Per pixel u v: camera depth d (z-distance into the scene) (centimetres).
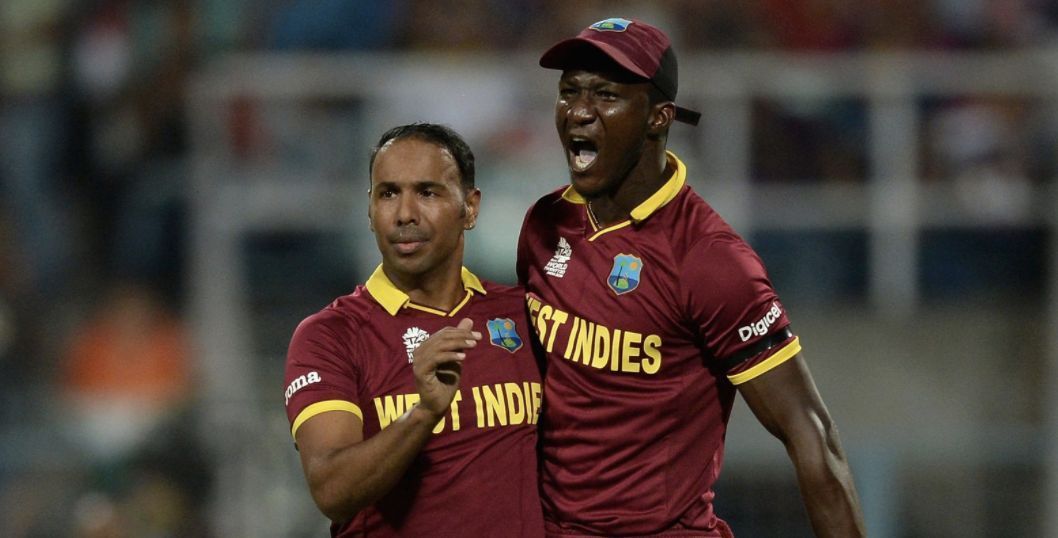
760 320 1571
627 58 1564
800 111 3812
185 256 3931
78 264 4009
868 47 4097
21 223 4059
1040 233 3822
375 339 1639
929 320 3769
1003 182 3838
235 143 3769
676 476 1627
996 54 4072
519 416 1639
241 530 3331
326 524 3341
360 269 3703
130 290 3878
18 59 4306
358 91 3769
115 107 4169
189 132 4091
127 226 4009
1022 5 4184
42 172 4159
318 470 1525
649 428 1614
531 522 1620
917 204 3822
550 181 3616
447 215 1614
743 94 3778
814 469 1550
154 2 4234
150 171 4072
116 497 3350
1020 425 3628
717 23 4044
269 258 3728
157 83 4147
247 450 3375
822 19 4091
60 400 3641
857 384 3712
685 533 1628
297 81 3772
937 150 3850
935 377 3716
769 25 4062
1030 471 3350
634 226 1625
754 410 1598
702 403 1630
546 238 1691
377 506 1622
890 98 3822
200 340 3700
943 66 3872
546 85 3684
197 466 3362
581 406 1628
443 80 3728
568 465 1642
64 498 3362
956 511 3338
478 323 1662
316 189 3738
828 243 3803
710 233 1602
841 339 3744
